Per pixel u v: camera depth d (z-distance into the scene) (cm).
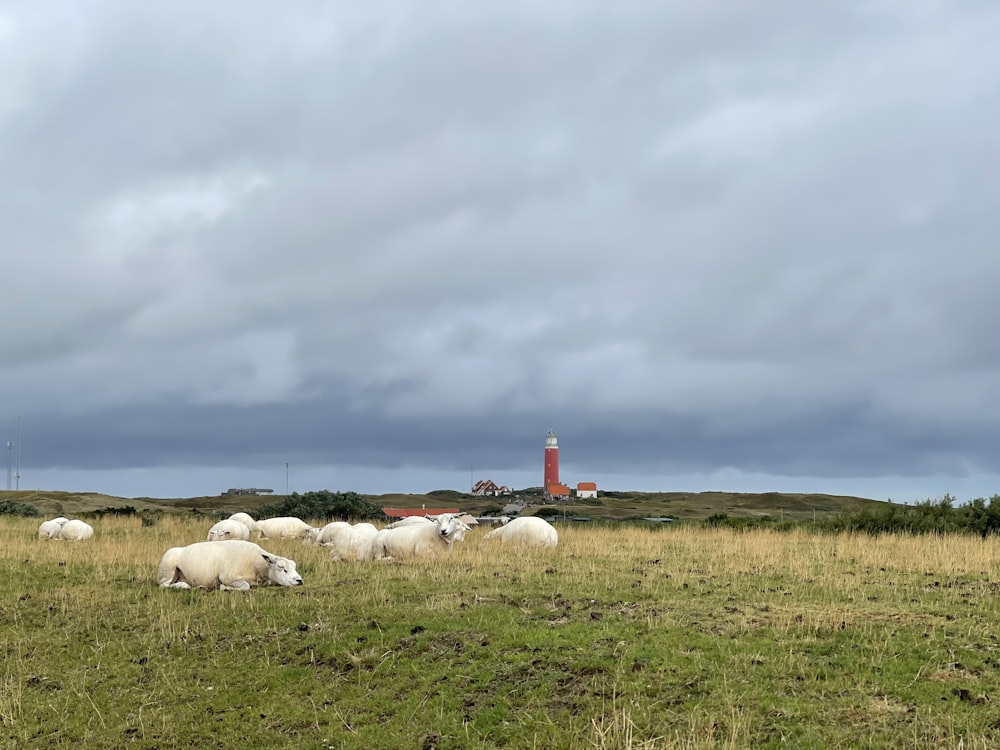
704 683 1112
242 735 1168
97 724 1247
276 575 1898
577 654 1241
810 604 1498
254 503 8650
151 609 1705
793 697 1061
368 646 1372
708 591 1631
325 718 1176
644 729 1015
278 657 1390
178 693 1316
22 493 7006
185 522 3797
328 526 2727
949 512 3312
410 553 2250
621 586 1700
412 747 1067
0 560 2298
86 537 3027
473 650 1300
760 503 11425
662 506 10925
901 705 1031
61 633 1592
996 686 1071
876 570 1917
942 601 1517
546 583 1745
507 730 1067
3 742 1213
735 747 949
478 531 3356
